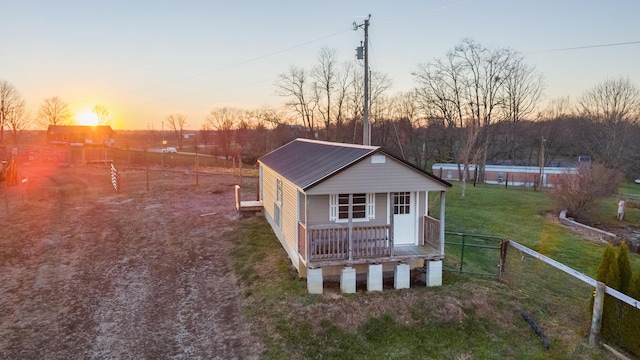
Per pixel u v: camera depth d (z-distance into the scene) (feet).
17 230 52.34
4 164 92.99
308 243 32.35
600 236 58.03
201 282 37.55
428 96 142.31
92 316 31.96
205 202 67.62
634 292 26.89
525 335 28.68
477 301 31.99
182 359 26.25
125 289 36.50
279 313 30.32
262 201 60.23
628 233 63.67
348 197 35.37
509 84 154.71
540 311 31.53
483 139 133.59
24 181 76.59
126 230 52.70
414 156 159.02
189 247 46.26
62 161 129.90
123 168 116.98
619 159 137.49
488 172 133.59
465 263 42.09
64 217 58.75
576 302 33.99
